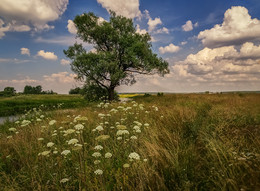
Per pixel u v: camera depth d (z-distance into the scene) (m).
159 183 2.68
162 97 21.78
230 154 3.06
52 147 4.33
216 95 20.25
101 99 22.42
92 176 3.00
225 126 5.46
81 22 22.47
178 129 5.48
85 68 20.70
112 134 5.16
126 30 24.11
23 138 5.38
